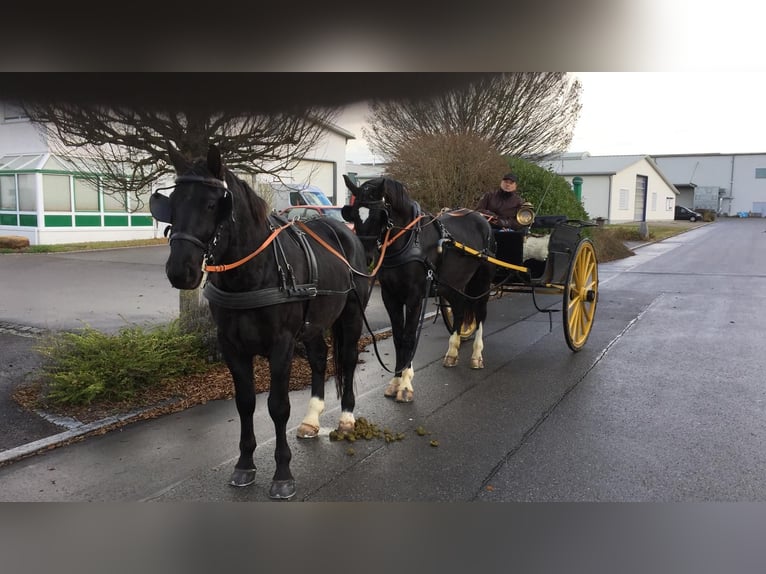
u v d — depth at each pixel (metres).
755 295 11.95
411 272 5.44
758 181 66.25
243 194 3.54
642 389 5.93
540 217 7.44
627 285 13.48
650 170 47.22
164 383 5.65
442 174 13.12
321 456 4.40
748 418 5.12
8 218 20.59
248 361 3.84
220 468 4.16
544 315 10.20
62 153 7.90
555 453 4.43
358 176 26.91
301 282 3.86
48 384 5.35
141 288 11.92
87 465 4.19
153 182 6.94
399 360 5.61
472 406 5.47
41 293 11.27
